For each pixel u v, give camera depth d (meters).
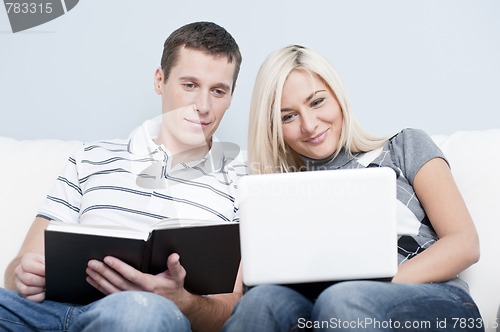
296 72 1.62
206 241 1.25
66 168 1.71
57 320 1.30
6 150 1.86
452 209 1.43
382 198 1.16
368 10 2.05
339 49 2.05
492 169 1.63
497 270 1.50
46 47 2.11
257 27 2.08
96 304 1.18
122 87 2.09
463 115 2.03
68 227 1.23
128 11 2.10
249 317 1.09
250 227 1.15
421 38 2.04
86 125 2.10
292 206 1.15
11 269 1.46
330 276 1.16
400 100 2.04
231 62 1.85
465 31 2.03
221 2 2.09
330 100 1.62
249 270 1.15
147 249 1.24
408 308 1.14
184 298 1.30
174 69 1.83
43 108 2.11
